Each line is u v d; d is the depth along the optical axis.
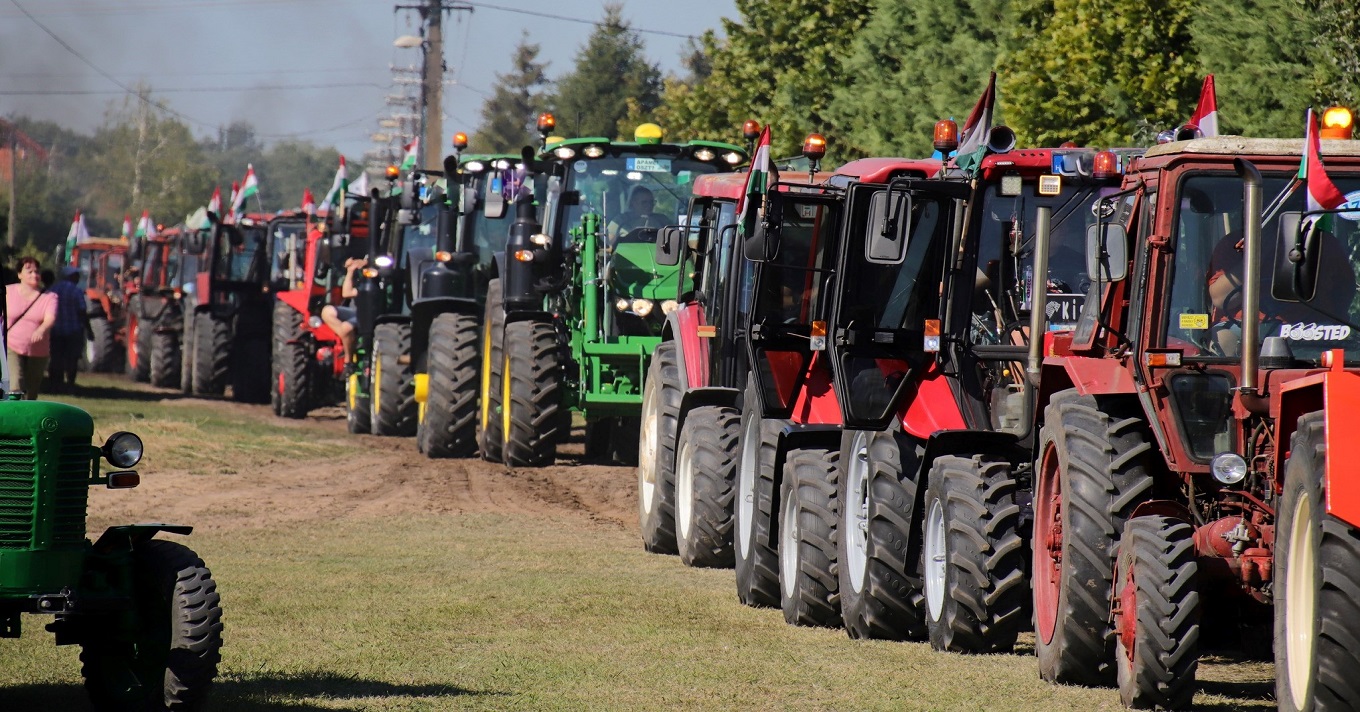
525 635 30.89
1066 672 25.31
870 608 30.38
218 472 63.03
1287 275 21.98
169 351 116.56
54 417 22.38
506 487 58.72
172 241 127.25
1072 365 26.50
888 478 30.69
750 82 108.12
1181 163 24.67
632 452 66.69
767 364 37.66
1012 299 31.38
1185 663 23.09
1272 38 53.06
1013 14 75.94
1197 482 24.59
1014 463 29.62
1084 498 24.75
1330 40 51.03
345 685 25.77
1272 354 23.80
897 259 30.38
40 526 22.12
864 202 32.66
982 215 31.48
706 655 28.81
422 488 58.56
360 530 48.56
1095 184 31.17
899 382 32.16
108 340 136.38
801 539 32.88
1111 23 61.31
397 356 77.94
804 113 101.25
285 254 103.75
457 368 68.06
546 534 48.16
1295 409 21.58
